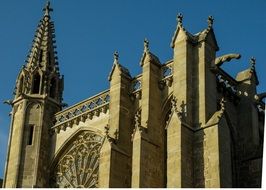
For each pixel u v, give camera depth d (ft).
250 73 213.46
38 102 242.17
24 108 241.14
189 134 182.80
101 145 205.05
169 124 183.52
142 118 199.93
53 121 239.91
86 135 225.56
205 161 178.91
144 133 192.24
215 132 179.83
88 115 226.38
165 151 197.16
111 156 196.03
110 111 213.05
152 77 206.49
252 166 195.83
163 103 205.05
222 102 186.60
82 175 220.43
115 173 195.11
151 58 208.74
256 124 205.98
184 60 196.44
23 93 242.99
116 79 217.56
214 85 195.62
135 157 188.03
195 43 200.75
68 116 235.40
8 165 234.38
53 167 231.30
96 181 215.31
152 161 191.01
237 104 211.20
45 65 252.42
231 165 195.31
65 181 225.56
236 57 194.70
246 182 195.31
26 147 234.17
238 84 214.07
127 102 214.48
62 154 230.89
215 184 173.58
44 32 263.90
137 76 218.18
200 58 196.75
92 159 220.02
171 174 176.96
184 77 193.47
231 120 205.26
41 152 232.32
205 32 201.05
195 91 192.44
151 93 203.51
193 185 177.88
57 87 249.55
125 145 205.87
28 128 238.27
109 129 209.97
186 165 178.09
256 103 208.95
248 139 202.59
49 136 237.25
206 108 187.73
